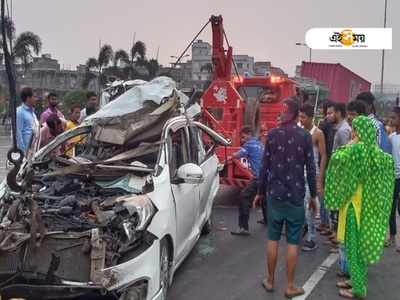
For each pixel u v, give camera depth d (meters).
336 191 5.48
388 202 5.48
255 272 6.29
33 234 4.18
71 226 4.33
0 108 28.30
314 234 7.17
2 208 4.73
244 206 7.82
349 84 27.22
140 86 6.15
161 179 4.95
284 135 5.42
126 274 4.13
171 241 4.95
